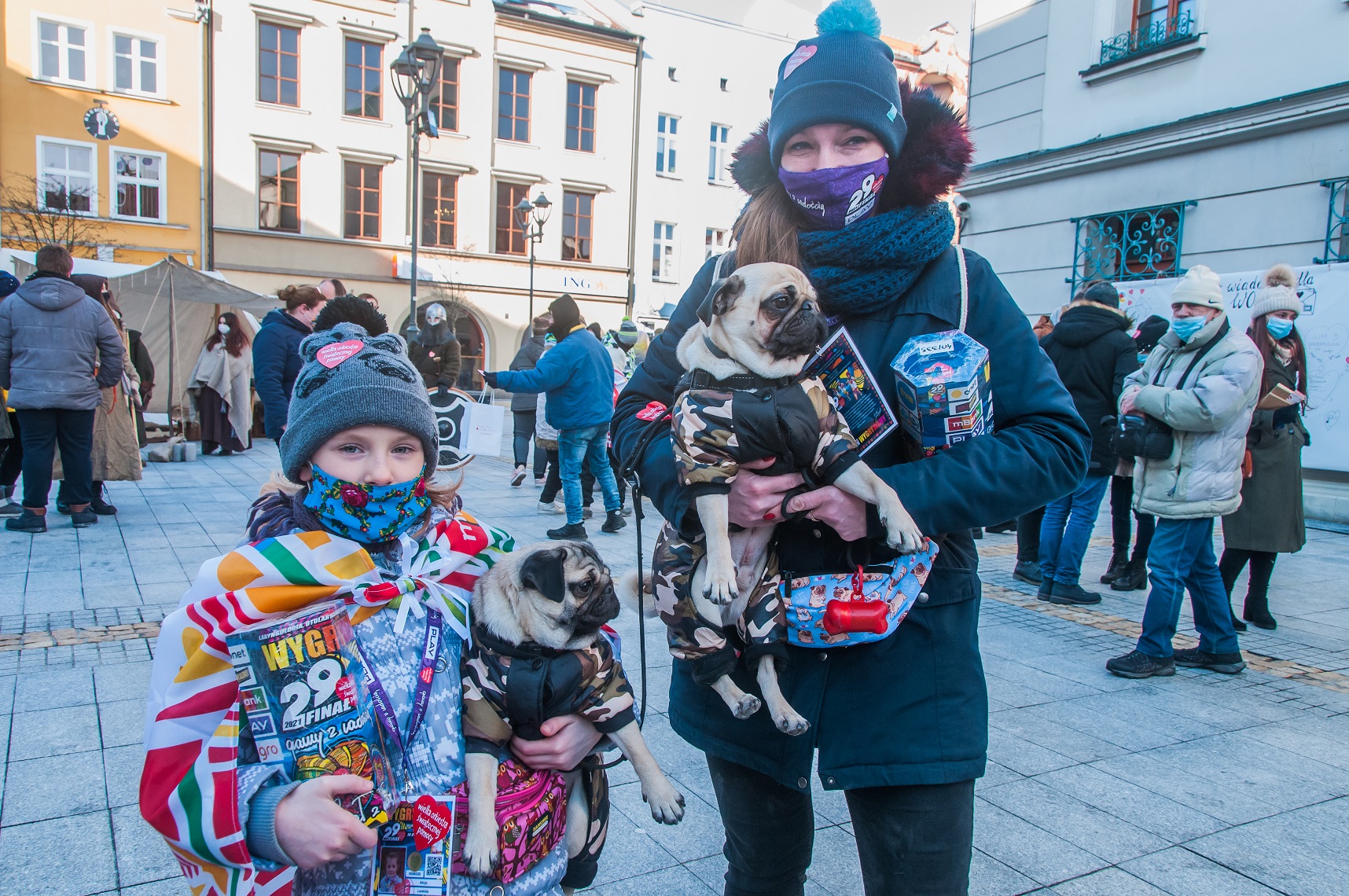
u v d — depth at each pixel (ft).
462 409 12.00
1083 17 31.91
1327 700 12.67
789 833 5.51
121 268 39.63
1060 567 18.29
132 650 12.76
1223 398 12.45
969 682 4.91
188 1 72.79
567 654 4.83
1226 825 8.92
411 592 4.65
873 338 5.17
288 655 4.17
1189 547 13.44
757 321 4.93
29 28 68.28
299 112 77.51
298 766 4.13
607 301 93.71
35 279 19.65
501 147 86.43
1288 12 26.12
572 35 88.33
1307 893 7.70
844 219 5.38
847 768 4.82
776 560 5.11
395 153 81.66
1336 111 24.76
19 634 13.34
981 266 5.28
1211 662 13.89
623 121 92.48
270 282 77.71
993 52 35.70
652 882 7.75
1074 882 7.85
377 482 4.53
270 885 3.96
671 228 98.12
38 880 7.23
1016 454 4.61
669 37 94.68
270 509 4.67
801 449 4.68
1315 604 18.40
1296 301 15.55
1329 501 26.76
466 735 4.69
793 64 5.41
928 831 4.70
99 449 21.90
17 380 19.61
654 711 11.57
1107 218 31.35
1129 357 17.74
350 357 4.65
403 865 4.32
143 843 7.84
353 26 78.43
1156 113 29.78
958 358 4.66
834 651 4.95
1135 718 11.84
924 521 4.50
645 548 20.88
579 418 21.07
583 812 5.42
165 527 21.42
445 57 82.89
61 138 69.97
